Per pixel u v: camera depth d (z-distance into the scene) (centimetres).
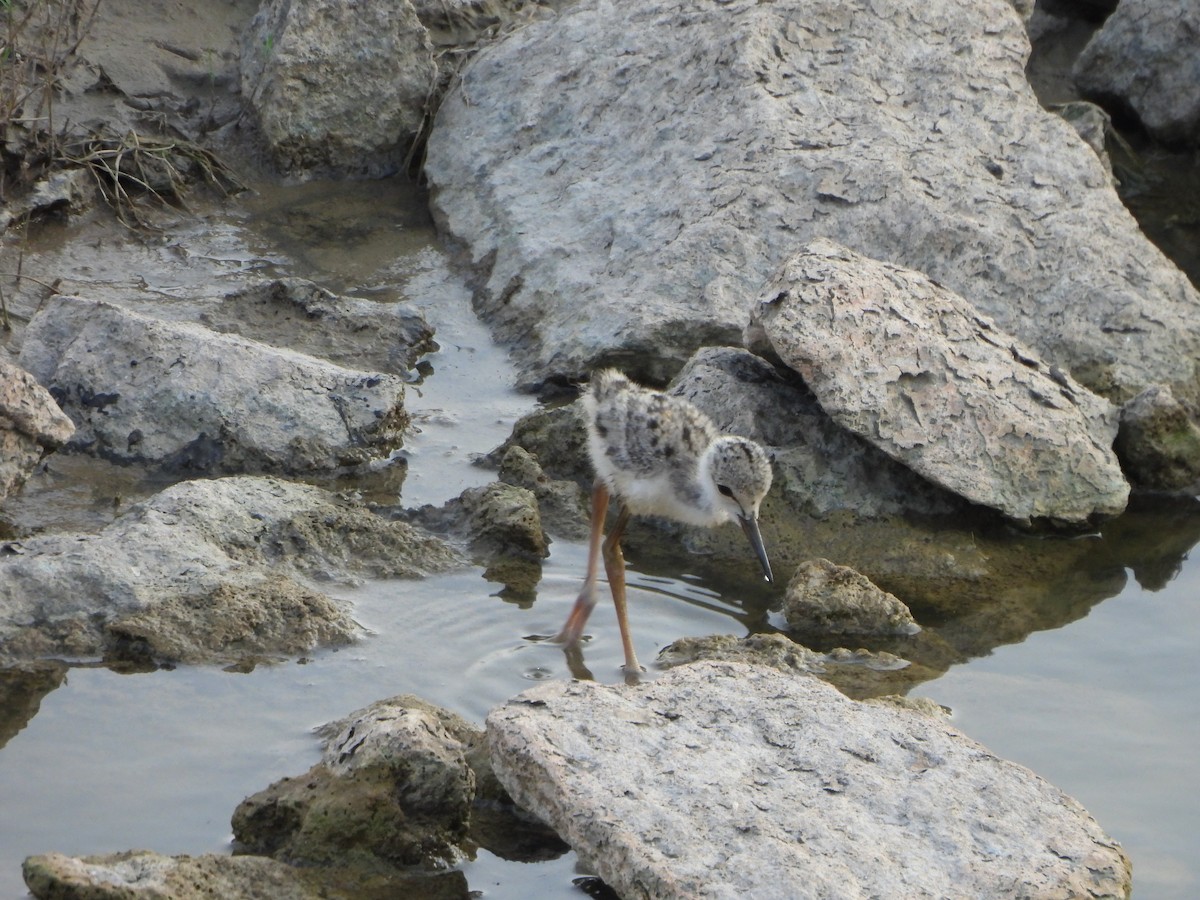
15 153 1535
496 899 776
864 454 1217
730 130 1508
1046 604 1113
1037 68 2098
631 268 1416
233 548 1052
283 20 1695
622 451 1048
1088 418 1255
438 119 1728
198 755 868
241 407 1216
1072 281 1413
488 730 830
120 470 1190
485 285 1505
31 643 941
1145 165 1941
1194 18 1895
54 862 718
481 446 1281
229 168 1681
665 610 1081
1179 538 1216
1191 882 796
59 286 1413
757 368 1274
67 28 1636
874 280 1238
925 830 775
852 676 994
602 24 1700
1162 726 957
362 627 1013
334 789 798
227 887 744
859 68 1572
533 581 1098
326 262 1549
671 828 757
